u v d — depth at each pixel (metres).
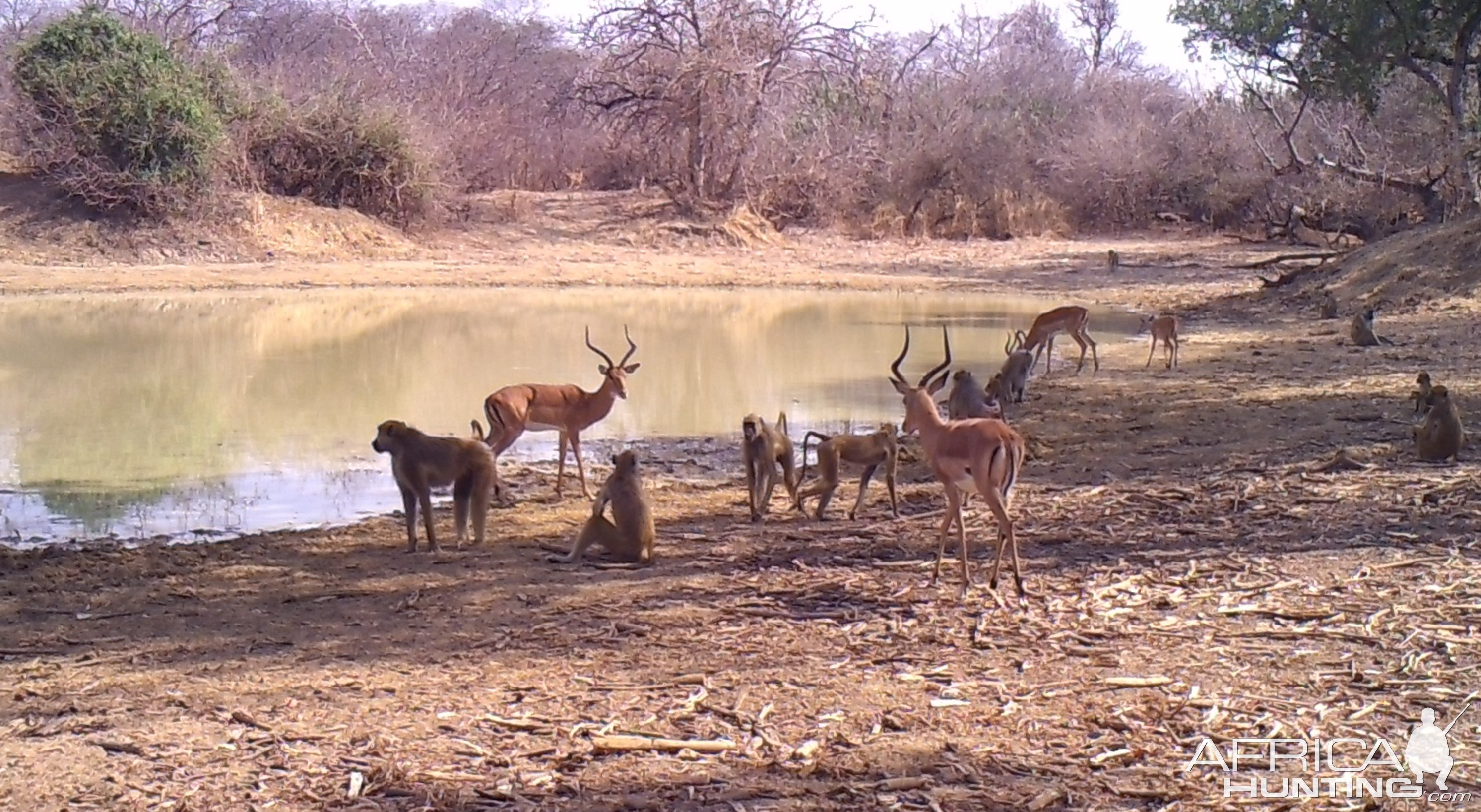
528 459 14.13
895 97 50.06
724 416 16.36
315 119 38.78
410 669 7.32
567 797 5.59
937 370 9.24
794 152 45.94
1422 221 37.31
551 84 56.81
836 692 6.76
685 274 34.56
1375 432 13.38
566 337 23.39
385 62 55.66
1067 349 22.02
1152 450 13.23
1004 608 8.10
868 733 6.22
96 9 36.00
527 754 6.05
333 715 6.59
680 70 43.12
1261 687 6.66
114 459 13.77
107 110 33.56
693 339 23.34
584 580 9.23
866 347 22.39
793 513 11.28
